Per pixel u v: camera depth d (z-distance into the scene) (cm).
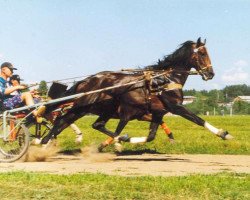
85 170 1140
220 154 1558
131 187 870
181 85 1392
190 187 873
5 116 1328
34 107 1377
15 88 1385
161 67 1426
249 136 2378
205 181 928
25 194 815
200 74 1416
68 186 879
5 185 876
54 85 1421
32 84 1411
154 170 1159
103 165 1248
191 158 1433
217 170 1174
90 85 1441
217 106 13250
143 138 1434
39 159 1373
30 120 1410
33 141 1472
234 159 1415
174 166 1241
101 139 1975
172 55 1423
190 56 1413
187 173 1086
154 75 1389
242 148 1680
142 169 1176
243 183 914
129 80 1409
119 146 1452
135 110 1402
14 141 1325
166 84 1379
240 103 13500
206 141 1895
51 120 1545
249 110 13338
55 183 902
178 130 3077
